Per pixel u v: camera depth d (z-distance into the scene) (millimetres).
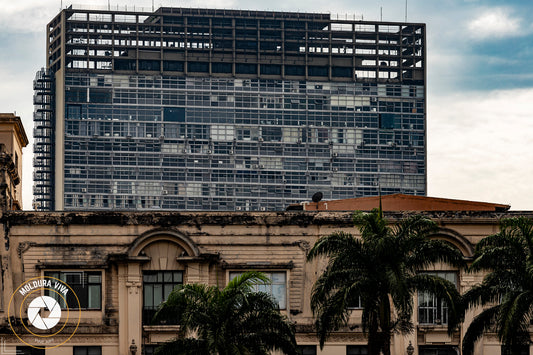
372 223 75875
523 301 74188
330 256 77250
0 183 89562
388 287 74062
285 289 90625
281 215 91375
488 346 90250
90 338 88688
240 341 72750
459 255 75188
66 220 89750
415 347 90500
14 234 89250
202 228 90750
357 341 89812
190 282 89125
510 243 76375
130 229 90062
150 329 88562
